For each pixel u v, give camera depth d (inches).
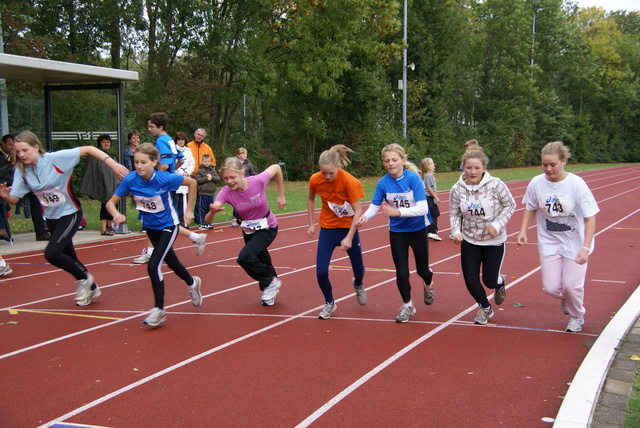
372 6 1168.2
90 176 438.6
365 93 1291.8
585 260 190.9
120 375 169.6
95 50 956.6
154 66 1016.9
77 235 452.4
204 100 1003.9
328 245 225.8
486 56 2031.3
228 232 480.1
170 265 230.5
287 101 1277.1
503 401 148.9
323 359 181.8
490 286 214.8
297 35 1096.2
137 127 938.1
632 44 2630.4
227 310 243.1
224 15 1023.6
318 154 1374.3
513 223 555.2
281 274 317.4
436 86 1610.5
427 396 152.6
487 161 205.0
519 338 201.5
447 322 222.2
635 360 175.9
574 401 143.7
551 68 2230.6
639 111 2500.0
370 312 238.2
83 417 141.9
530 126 2006.6
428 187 433.1
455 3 1685.5
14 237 449.4
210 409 145.9
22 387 161.2
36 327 219.0
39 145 224.8
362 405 147.3
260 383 162.6
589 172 1635.1
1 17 604.4
